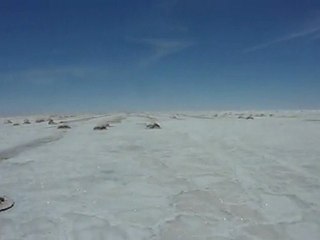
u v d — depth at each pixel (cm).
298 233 836
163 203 1060
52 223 905
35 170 1530
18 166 1625
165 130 3550
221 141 2488
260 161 1678
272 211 981
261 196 1116
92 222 912
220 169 1512
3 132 3575
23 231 856
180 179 1348
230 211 985
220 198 1100
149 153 1970
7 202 1062
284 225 883
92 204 1057
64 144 2417
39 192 1182
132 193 1166
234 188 1209
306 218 927
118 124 4641
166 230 859
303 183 1262
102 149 2142
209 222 906
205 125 4381
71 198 1116
